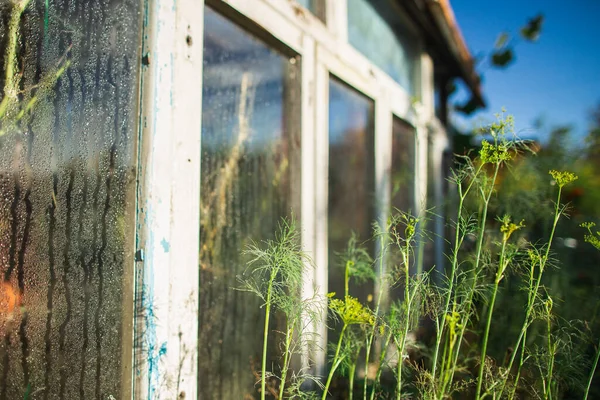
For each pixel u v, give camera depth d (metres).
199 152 1.36
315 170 2.06
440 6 3.26
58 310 1.09
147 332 1.14
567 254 2.76
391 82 3.08
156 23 1.21
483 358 1.29
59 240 1.10
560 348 1.47
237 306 1.68
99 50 1.18
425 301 1.37
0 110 1.00
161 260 1.19
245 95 1.77
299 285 1.35
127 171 1.18
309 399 1.34
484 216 1.31
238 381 1.68
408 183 3.42
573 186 3.29
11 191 1.02
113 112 1.19
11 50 1.02
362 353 2.30
